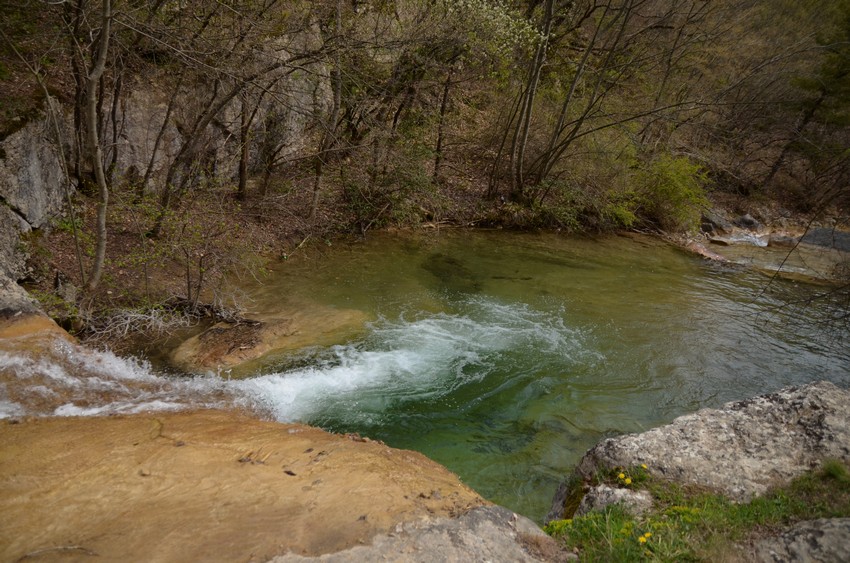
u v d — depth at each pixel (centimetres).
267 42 903
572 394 736
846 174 1339
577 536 375
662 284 1216
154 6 785
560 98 1582
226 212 1028
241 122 1122
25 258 734
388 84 1160
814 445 446
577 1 1567
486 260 1237
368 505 385
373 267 1106
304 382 689
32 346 595
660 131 1772
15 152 750
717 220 1898
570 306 1027
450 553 337
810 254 1666
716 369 848
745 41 1986
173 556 323
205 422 539
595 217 1584
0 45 769
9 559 316
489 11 1105
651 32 1658
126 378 624
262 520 362
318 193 1187
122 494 388
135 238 920
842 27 1966
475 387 728
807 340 991
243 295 883
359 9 1109
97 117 916
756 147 2369
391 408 664
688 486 423
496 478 555
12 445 446
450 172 1606
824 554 329
